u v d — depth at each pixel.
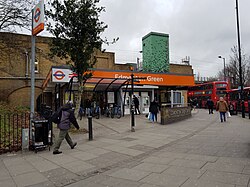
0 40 18.55
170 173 4.97
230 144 7.68
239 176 4.55
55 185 4.55
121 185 4.41
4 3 15.74
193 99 35.97
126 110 20.78
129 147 7.77
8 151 7.33
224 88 29.89
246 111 23.89
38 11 7.84
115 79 16.55
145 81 22.11
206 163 5.57
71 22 11.12
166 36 34.34
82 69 11.68
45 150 7.55
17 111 17.28
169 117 14.68
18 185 4.57
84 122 15.04
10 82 23.67
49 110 8.52
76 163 6.02
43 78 25.12
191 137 9.52
